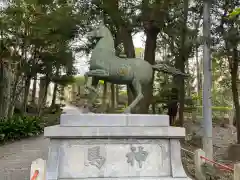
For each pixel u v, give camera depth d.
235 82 11.30
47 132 5.23
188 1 10.05
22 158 9.20
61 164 5.26
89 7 12.34
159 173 5.50
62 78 18.86
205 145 7.83
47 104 25.58
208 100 7.97
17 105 19.83
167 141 5.69
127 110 6.09
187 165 7.85
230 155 9.60
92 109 6.16
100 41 6.08
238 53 10.48
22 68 13.85
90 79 6.02
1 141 11.53
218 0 9.21
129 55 12.26
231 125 18.89
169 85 13.45
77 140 5.37
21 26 12.00
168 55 12.91
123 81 6.21
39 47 14.21
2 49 12.84
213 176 6.34
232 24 9.52
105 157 5.38
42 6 12.20
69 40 14.03
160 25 11.08
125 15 11.39
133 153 5.48
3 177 7.12
